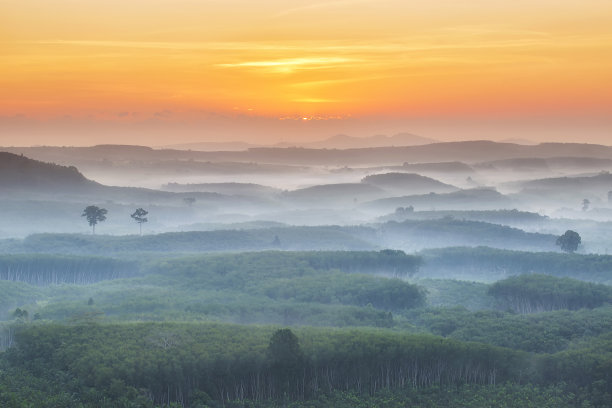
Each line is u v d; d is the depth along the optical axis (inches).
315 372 5629.9
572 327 7081.7
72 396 4940.9
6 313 7780.5
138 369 5241.1
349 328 6688.0
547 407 5191.9
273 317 7431.1
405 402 5315.0
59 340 5900.6
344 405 5201.8
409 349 5816.9
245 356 5492.1
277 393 5482.3
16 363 5595.5
